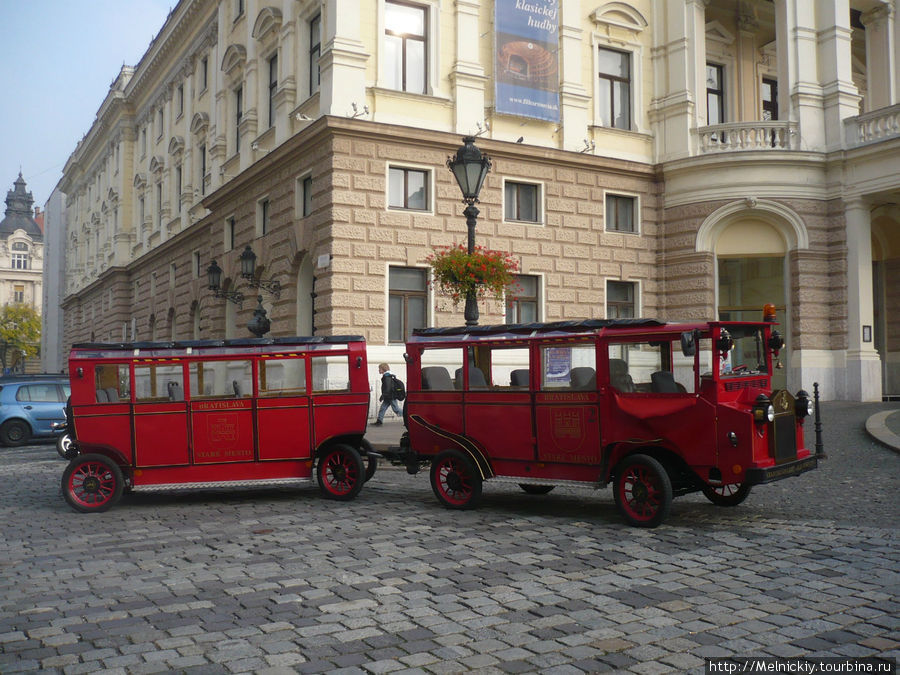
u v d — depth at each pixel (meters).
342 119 19.58
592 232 23.34
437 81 21.25
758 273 23.89
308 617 5.51
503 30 21.88
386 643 4.98
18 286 114.44
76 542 8.15
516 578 6.42
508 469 9.62
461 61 21.47
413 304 20.81
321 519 9.12
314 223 20.59
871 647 4.80
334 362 10.70
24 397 20.73
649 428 8.51
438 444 10.14
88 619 5.57
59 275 63.91
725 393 8.20
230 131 27.72
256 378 10.56
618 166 23.61
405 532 8.29
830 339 22.73
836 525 8.10
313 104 21.17
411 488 11.62
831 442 14.26
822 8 23.34
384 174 20.27
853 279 22.33
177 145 34.34
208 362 10.53
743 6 26.27
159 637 5.16
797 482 10.81
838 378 22.50
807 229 22.70
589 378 8.98
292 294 22.06
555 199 22.72
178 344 10.52
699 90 24.08
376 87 20.28
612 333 8.81
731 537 7.77
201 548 7.72
